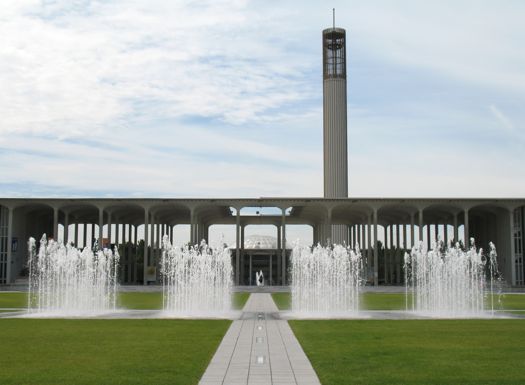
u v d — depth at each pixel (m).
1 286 78.00
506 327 27.41
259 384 14.64
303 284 68.06
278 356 18.64
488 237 93.06
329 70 104.06
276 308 41.00
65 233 87.81
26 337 23.45
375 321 30.67
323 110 104.88
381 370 16.36
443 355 18.89
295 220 112.19
